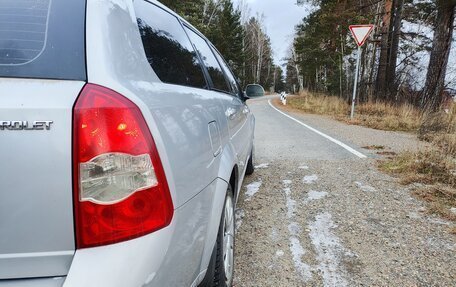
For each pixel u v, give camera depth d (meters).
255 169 5.69
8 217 1.20
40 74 1.33
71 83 1.30
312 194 4.47
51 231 1.21
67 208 1.21
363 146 7.57
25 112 1.19
